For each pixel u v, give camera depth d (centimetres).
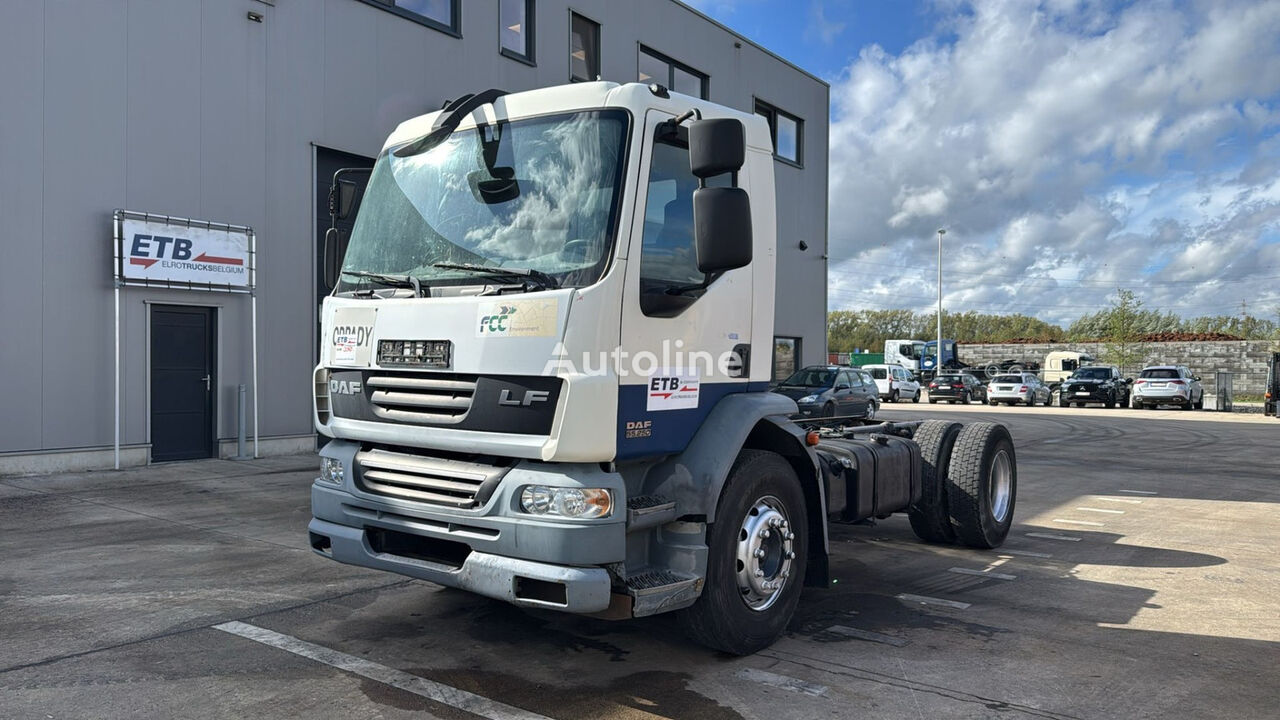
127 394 1102
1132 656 460
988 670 436
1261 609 554
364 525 434
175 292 1143
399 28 1390
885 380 3716
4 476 998
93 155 1062
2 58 987
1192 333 5106
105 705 374
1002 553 727
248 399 1224
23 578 588
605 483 378
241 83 1204
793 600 478
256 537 723
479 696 393
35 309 1018
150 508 850
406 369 420
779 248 2334
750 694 401
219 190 1183
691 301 423
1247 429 2219
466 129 453
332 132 1308
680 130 427
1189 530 838
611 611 388
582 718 371
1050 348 5550
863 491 618
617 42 1798
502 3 1553
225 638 467
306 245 1288
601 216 392
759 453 462
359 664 430
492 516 382
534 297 381
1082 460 1482
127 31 1090
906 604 562
